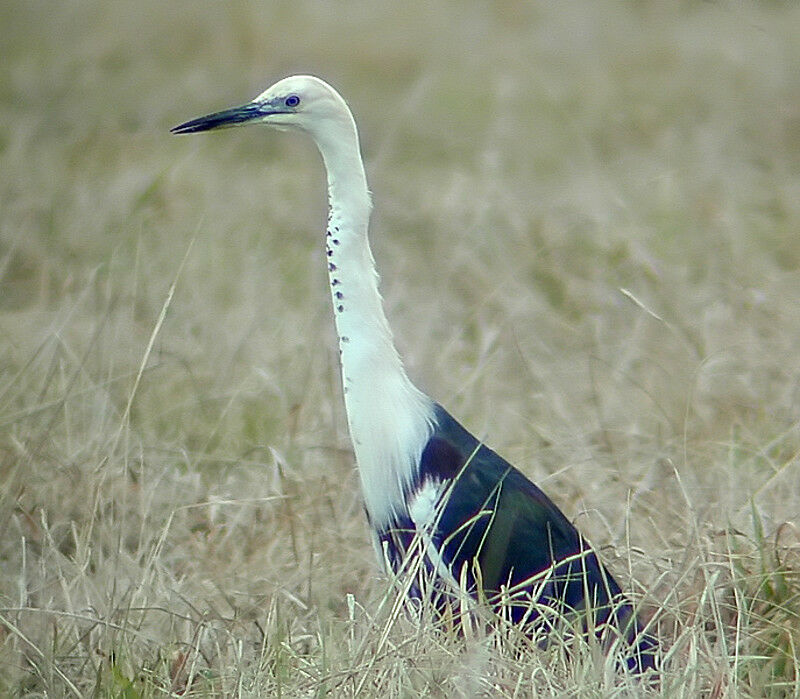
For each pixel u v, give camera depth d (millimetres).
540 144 20922
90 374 11789
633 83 23969
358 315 8328
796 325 12812
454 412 11812
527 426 11609
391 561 8484
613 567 9047
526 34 27609
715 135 20328
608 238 15852
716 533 8859
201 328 13625
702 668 7570
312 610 8633
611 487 10203
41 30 27688
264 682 7594
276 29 27547
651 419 11578
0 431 10625
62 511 9969
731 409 11367
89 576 9062
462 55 26438
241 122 8477
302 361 12766
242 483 10648
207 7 28656
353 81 25172
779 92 22719
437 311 14117
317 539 9664
